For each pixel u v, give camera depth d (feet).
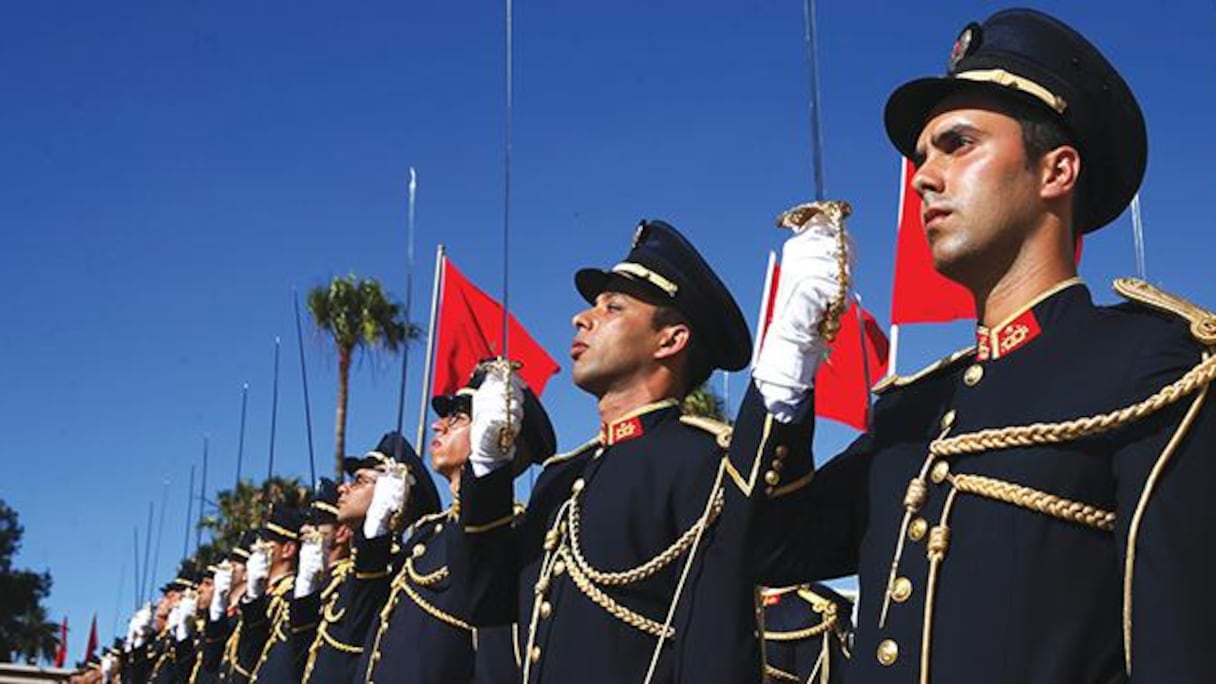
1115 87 9.96
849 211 10.47
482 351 34.06
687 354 15.87
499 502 15.60
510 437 15.52
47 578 177.99
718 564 12.39
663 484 14.28
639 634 13.91
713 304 15.83
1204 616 7.82
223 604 36.50
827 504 10.71
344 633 22.53
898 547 9.31
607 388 15.76
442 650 19.93
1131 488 8.32
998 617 8.52
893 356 21.26
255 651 30.83
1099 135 9.87
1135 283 9.23
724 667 12.03
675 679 12.53
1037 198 9.64
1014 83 9.64
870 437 10.49
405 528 25.02
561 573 14.58
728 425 14.37
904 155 10.87
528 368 33.63
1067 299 9.44
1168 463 8.20
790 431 10.58
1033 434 8.77
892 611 9.11
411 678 19.95
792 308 10.45
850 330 23.93
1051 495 8.62
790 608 26.76
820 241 10.39
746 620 12.19
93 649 97.04
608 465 15.02
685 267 15.81
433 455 21.53
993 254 9.68
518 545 15.94
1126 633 8.13
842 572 10.83
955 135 9.84
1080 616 8.45
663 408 15.40
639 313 15.71
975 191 9.64
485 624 15.87
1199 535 7.98
